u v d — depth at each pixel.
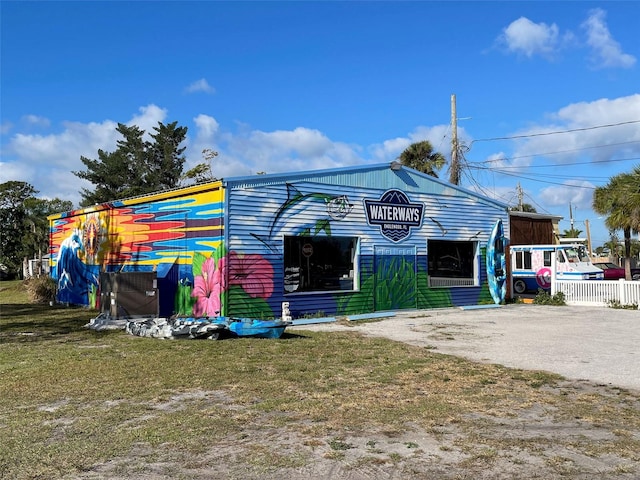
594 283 20.59
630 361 9.66
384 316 16.70
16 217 59.28
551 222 29.00
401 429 5.82
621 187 26.58
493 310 18.97
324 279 16.75
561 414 6.41
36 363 9.24
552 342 11.84
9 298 26.94
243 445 5.32
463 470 4.75
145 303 14.67
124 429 5.78
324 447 5.28
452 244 20.58
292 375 8.30
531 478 4.59
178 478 4.57
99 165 60.97
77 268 21.84
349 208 17.16
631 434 5.71
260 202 15.15
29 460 4.93
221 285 14.38
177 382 7.82
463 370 8.77
